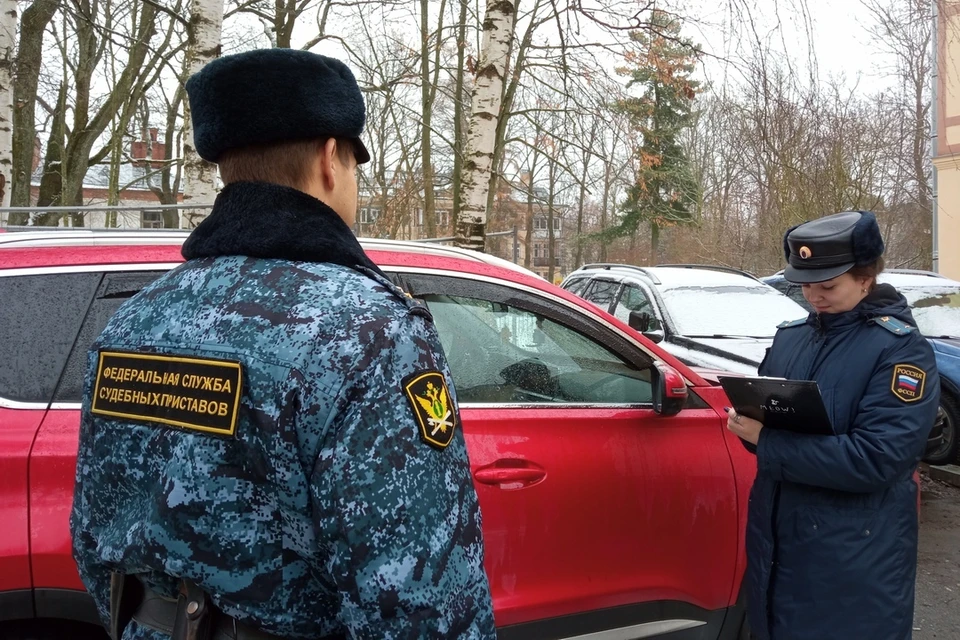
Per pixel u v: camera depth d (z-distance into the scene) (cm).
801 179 1091
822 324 208
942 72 913
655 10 725
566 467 230
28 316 194
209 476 93
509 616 221
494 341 240
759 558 209
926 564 419
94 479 108
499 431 225
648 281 689
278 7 1257
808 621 198
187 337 98
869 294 204
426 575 90
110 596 117
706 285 680
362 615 89
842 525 193
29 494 182
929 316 661
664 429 254
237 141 103
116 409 104
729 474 261
